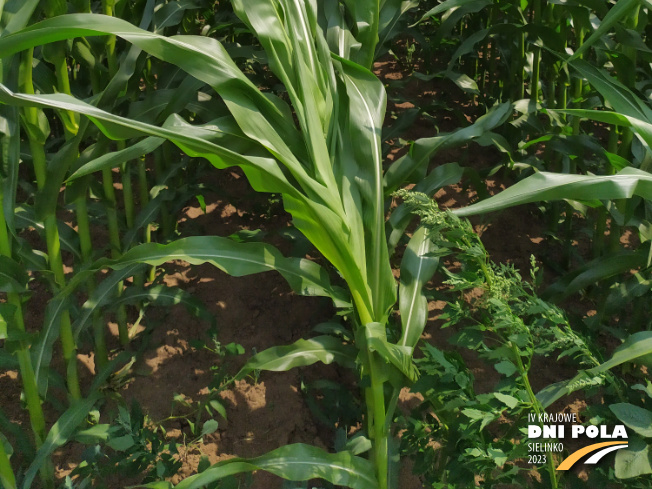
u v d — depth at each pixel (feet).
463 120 13.56
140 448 7.48
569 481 6.28
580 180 5.56
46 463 8.12
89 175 8.20
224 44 10.49
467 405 5.86
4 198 6.93
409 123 11.55
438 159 14.82
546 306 5.39
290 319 11.11
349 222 6.82
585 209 10.77
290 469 6.69
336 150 7.20
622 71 8.52
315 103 6.68
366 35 8.50
